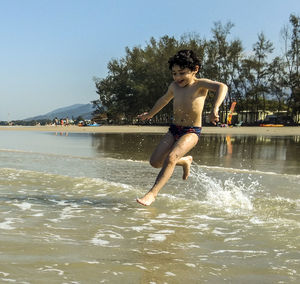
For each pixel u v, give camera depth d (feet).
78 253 7.48
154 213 11.27
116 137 61.87
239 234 9.12
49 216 10.66
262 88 171.01
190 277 6.40
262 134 76.23
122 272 6.54
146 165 22.86
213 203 12.75
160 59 189.67
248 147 38.29
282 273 6.64
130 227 9.67
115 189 15.11
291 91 166.91
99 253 7.52
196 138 12.78
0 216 10.48
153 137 61.77
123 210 11.62
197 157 27.66
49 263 6.85
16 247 7.70
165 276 6.42
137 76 208.44
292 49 163.22
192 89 13.02
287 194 14.19
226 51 169.07
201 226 9.85
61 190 14.80
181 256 7.48
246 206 12.31
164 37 191.01
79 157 27.30
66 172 19.74
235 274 6.57
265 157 27.73
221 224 10.06
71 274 6.37
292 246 8.22
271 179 17.53
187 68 12.91
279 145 41.50
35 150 33.78
